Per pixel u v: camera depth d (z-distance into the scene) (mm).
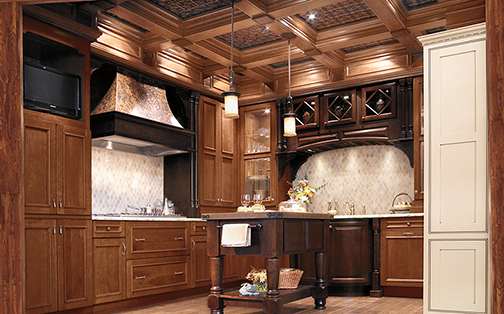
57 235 4445
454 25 4770
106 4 4754
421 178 6078
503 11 2598
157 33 5375
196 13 5223
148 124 5801
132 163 6348
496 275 2537
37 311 4199
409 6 5133
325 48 5863
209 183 6926
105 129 5379
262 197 7293
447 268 3734
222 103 7312
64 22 4629
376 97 6574
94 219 4836
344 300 5660
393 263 5879
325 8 5148
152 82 6242
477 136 3707
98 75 5797
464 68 3801
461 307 3664
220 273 4594
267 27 5250
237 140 7551
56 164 4512
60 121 4594
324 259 5203
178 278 5871
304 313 4773
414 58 6172
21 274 3193
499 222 2547
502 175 2557
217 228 4582
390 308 5047
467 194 3711
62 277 4457
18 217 3209
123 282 5117
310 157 7379
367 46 6383
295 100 7137
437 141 3855
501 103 2580
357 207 6941
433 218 3818
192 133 6648
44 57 4941
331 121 6770
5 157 3203
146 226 5457
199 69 6844
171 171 6797
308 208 7289
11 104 3252
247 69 6711
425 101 3938
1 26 3271
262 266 7098
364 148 6969
